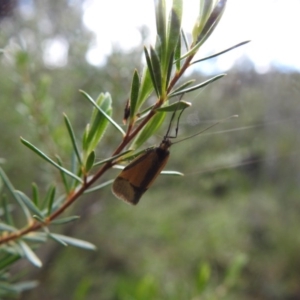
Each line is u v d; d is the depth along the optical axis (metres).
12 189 0.06
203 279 0.11
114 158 0.05
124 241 0.28
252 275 0.37
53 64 0.18
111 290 0.27
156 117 0.05
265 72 0.15
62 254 0.23
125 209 0.25
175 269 0.30
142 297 0.11
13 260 0.07
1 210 0.08
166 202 0.28
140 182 0.05
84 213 0.16
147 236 0.29
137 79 0.05
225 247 0.32
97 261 0.28
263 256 0.37
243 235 0.35
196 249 0.30
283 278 0.37
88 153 0.06
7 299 0.14
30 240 0.07
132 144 0.05
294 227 0.37
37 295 0.22
